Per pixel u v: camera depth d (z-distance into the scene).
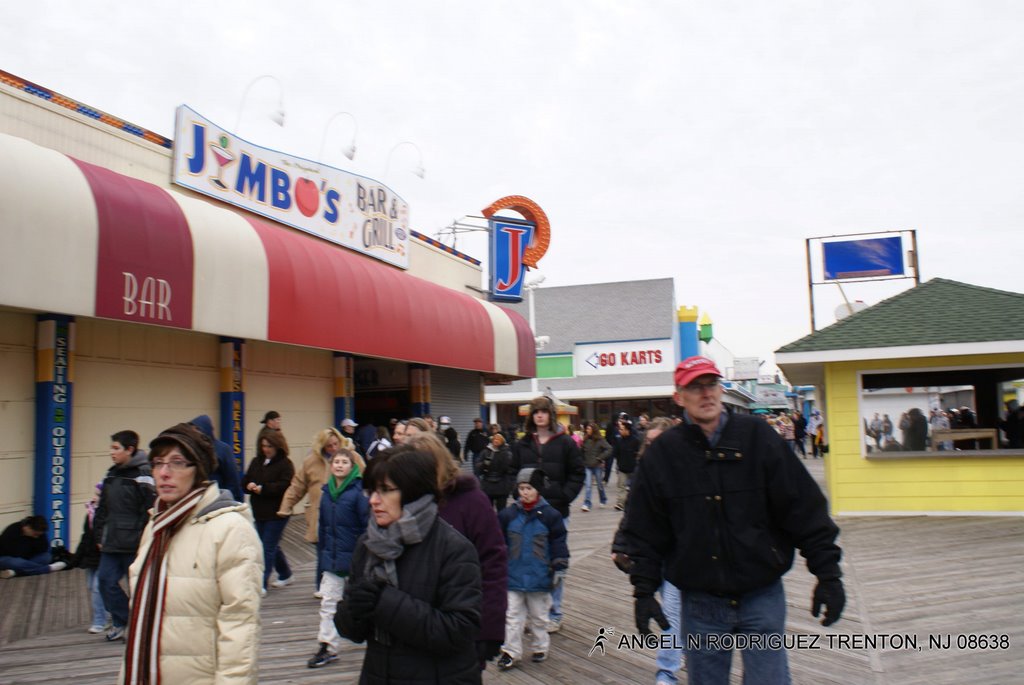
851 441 13.77
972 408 13.57
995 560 9.22
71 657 6.03
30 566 8.83
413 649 2.80
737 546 3.30
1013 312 13.46
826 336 13.93
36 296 8.13
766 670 3.32
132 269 9.25
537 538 5.88
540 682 5.50
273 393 14.20
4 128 9.27
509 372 20.70
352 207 15.80
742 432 3.39
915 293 14.74
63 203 8.49
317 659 5.89
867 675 5.46
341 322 13.29
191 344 12.18
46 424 9.46
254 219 13.16
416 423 6.43
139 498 6.33
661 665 5.16
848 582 8.39
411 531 2.82
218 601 2.96
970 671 5.44
